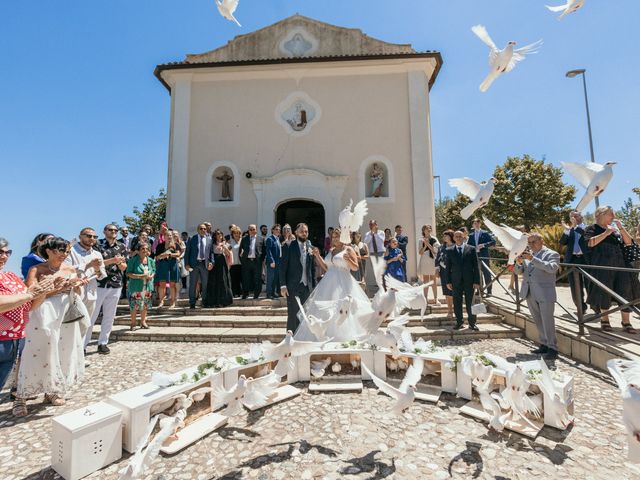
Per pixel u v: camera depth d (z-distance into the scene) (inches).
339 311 136.9
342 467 108.5
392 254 338.0
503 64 118.9
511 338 255.3
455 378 161.0
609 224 220.2
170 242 345.4
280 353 139.0
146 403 124.6
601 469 106.5
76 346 167.0
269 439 126.0
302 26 503.8
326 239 415.5
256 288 361.4
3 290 134.9
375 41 495.8
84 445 109.3
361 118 476.4
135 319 289.9
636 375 92.0
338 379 177.9
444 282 283.3
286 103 483.8
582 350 201.8
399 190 461.1
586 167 136.9
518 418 132.8
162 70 487.2
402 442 122.3
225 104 488.1
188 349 247.8
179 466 111.6
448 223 1111.6
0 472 110.8
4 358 135.6
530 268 215.6
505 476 103.6
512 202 919.7
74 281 159.6
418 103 469.7
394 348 123.6
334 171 469.4
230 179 482.0
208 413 144.9
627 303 187.6
